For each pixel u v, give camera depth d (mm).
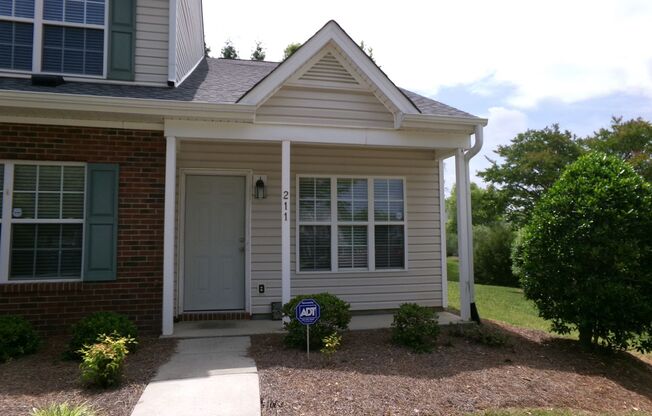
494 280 18188
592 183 6355
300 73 6926
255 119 6664
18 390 4117
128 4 6945
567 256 6191
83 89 6340
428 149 8336
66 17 6738
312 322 5285
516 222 19328
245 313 7609
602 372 5461
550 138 19234
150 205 6465
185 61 8234
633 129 18625
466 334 6199
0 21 6516
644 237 6039
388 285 8430
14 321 5332
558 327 6551
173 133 6309
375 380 4523
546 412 4020
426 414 3848
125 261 6340
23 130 6129
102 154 6359
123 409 3752
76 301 6164
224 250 7840
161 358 5176
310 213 8211
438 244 8781
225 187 7902
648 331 6047
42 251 6195
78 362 4965
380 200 8586
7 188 6062
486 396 4297
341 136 6922
